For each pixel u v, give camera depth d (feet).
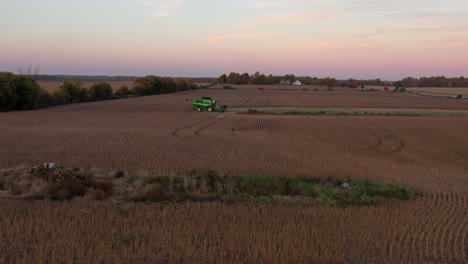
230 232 42.55
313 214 49.80
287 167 76.84
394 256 38.32
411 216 49.73
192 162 78.95
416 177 74.18
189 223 44.91
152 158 81.97
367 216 49.42
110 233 41.09
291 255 37.68
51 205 49.78
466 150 112.16
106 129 133.90
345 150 106.73
